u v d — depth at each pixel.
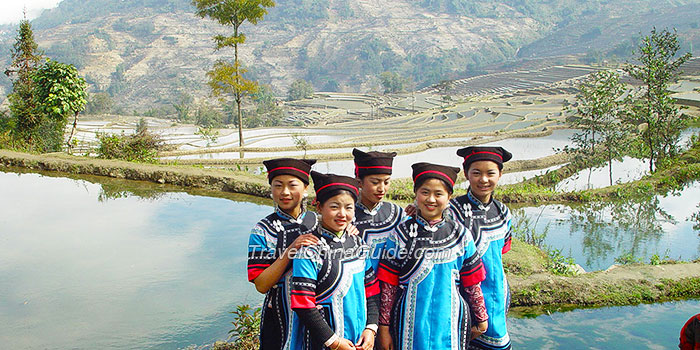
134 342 6.65
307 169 4.23
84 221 12.28
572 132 37.72
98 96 125.75
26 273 9.06
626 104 18.28
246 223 12.11
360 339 4.05
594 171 19.97
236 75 34.06
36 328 7.07
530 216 13.30
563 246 10.85
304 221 4.28
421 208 4.19
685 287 7.52
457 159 26.78
